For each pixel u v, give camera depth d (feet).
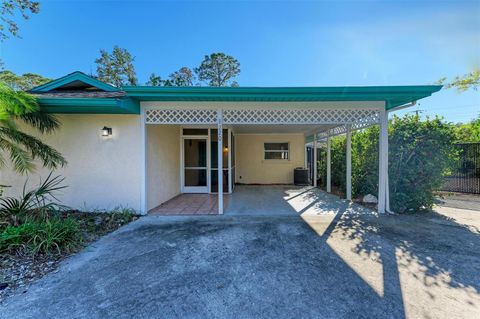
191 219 17.31
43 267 9.98
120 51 78.84
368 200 22.86
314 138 35.27
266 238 13.32
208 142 29.63
